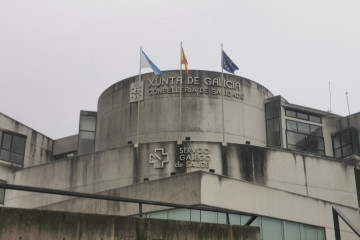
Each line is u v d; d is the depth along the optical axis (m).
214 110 44.53
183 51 45.06
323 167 43.31
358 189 44.31
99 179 41.94
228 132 44.22
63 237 10.84
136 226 11.77
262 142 46.25
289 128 47.66
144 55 45.53
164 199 34.12
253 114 46.34
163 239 12.05
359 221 41.78
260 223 35.03
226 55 45.19
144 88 45.72
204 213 32.72
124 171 41.12
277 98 47.47
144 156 40.97
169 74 45.34
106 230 11.38
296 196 37.81
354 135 48.03
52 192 11.09
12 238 10.26
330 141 49.75
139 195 35.22
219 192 33.78
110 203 36.28
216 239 12.86
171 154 40.44
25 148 53.09
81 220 11.15
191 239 12.48
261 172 40.59
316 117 49.84
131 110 45.69
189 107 44.34
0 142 50.53
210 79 45.28
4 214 10.32
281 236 35.78
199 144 40.41
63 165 44.25
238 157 40.47
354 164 46.44
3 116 51.34
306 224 37.56
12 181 47.25
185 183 33.62
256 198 35.50
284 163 41.72
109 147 46.34
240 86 46.16
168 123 44.06
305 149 47.81
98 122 49.22
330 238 38.53
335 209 15.70
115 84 47.81
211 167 39.78
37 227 10.60
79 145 50.12
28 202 45.31
